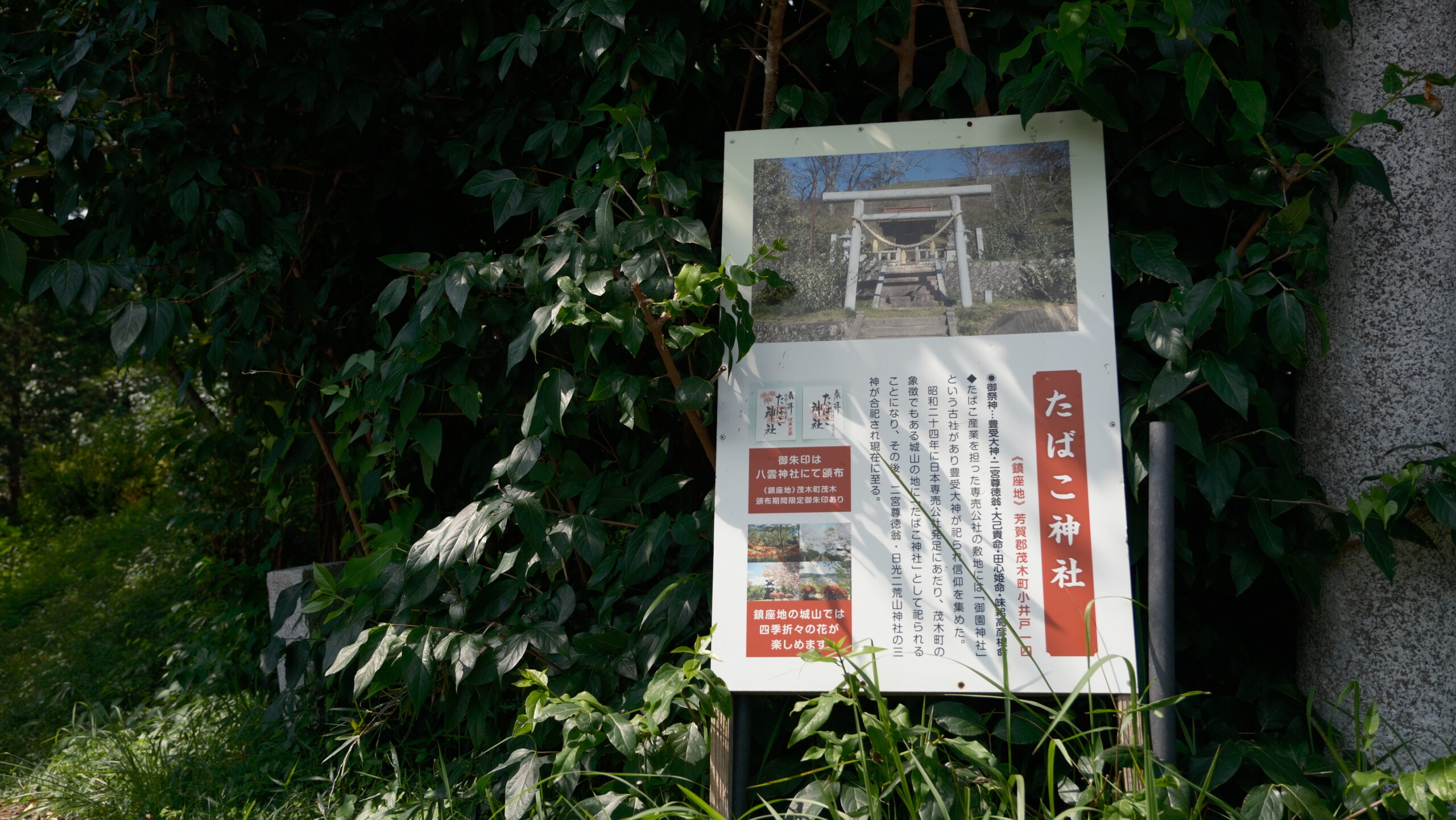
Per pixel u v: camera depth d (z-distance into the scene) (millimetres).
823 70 2428
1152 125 2023
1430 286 1916
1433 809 1423
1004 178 1891
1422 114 1946
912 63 2189
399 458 2527
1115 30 1600
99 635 5219
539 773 1890
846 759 1701
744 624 1765
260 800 2674
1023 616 1689
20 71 2117
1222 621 2209
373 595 2156
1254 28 1828
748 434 1847
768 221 1955
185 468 5344
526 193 2164
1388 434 1919
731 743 1759
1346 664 1934
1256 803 1592
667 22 2086
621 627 2145
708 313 1954
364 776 2543
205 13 2137
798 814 1624
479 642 1979
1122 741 1686
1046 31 1646
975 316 1838
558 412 1852
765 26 2352
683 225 1884
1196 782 1689
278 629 2693
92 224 2471
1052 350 1794
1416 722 1854
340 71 2348
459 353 2209
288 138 2617
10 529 9602
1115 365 1766
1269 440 1929
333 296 3117
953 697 1955
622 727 1644
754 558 1790
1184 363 1746
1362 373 1952
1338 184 1902
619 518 2229
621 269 1952
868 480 1790
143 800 2730
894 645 1712
